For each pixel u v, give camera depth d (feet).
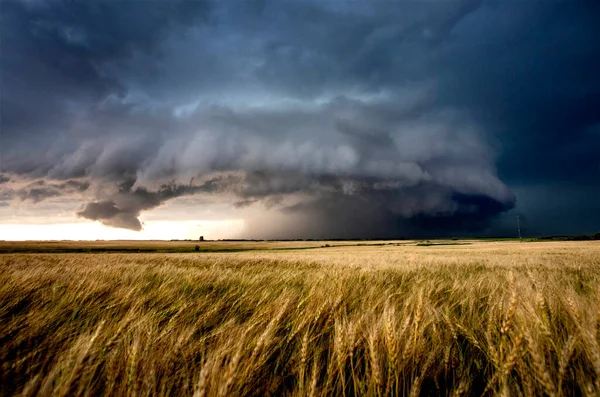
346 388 5.53
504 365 4.70
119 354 5.65
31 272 14.87
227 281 15.84
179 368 5.78
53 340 6.68
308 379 5.43
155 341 6.16
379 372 4.95
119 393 4.79
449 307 9.78
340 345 5.66
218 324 8.75
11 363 5.64
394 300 10.59
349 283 13.65
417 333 6.02
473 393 5.47
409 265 30.48
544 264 31.68
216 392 4.54
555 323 6.79
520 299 7.20
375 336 5.69
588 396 4.50
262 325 7.41
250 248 276.00
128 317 6.90
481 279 13.92
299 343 6.90
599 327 5.57
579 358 5.65
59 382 4.59
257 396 5.31
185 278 16.15
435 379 5.42
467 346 6.85
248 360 5.33
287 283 15.25
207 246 315.58
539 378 4.39
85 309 9.30
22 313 8.96
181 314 8.99
